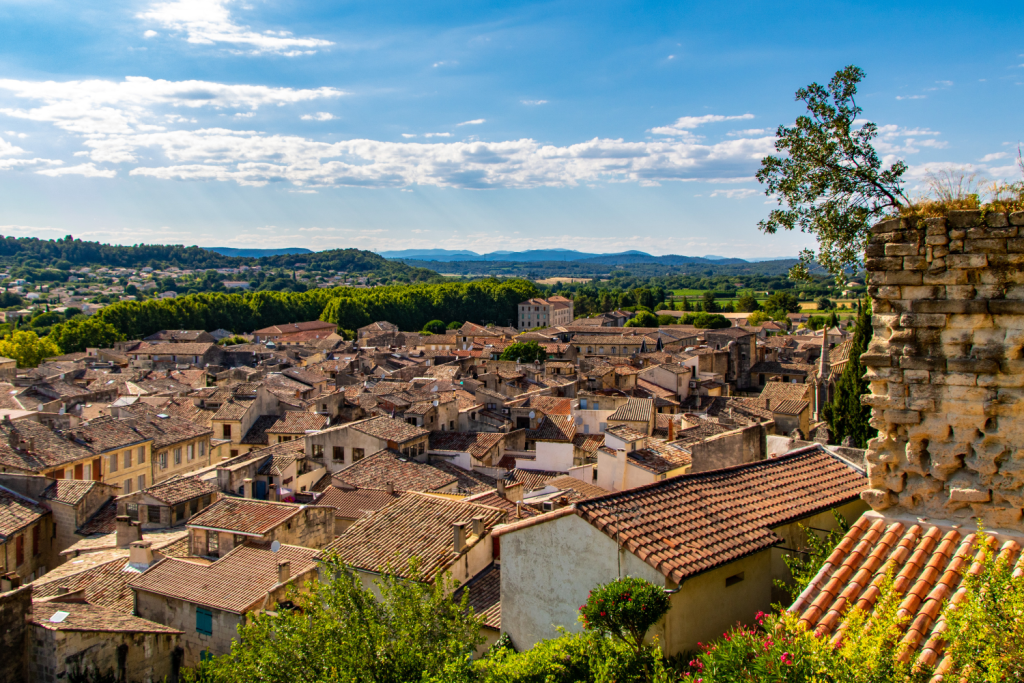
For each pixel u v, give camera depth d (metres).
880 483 15.70
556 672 17.70
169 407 88.38
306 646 21.92
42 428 61.56
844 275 28.70
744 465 24.02
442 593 23.09
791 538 21.11
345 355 172.00
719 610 18.64
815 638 12.57
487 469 58.75
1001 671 10.73
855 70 27.42
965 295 14.42
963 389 14.49
